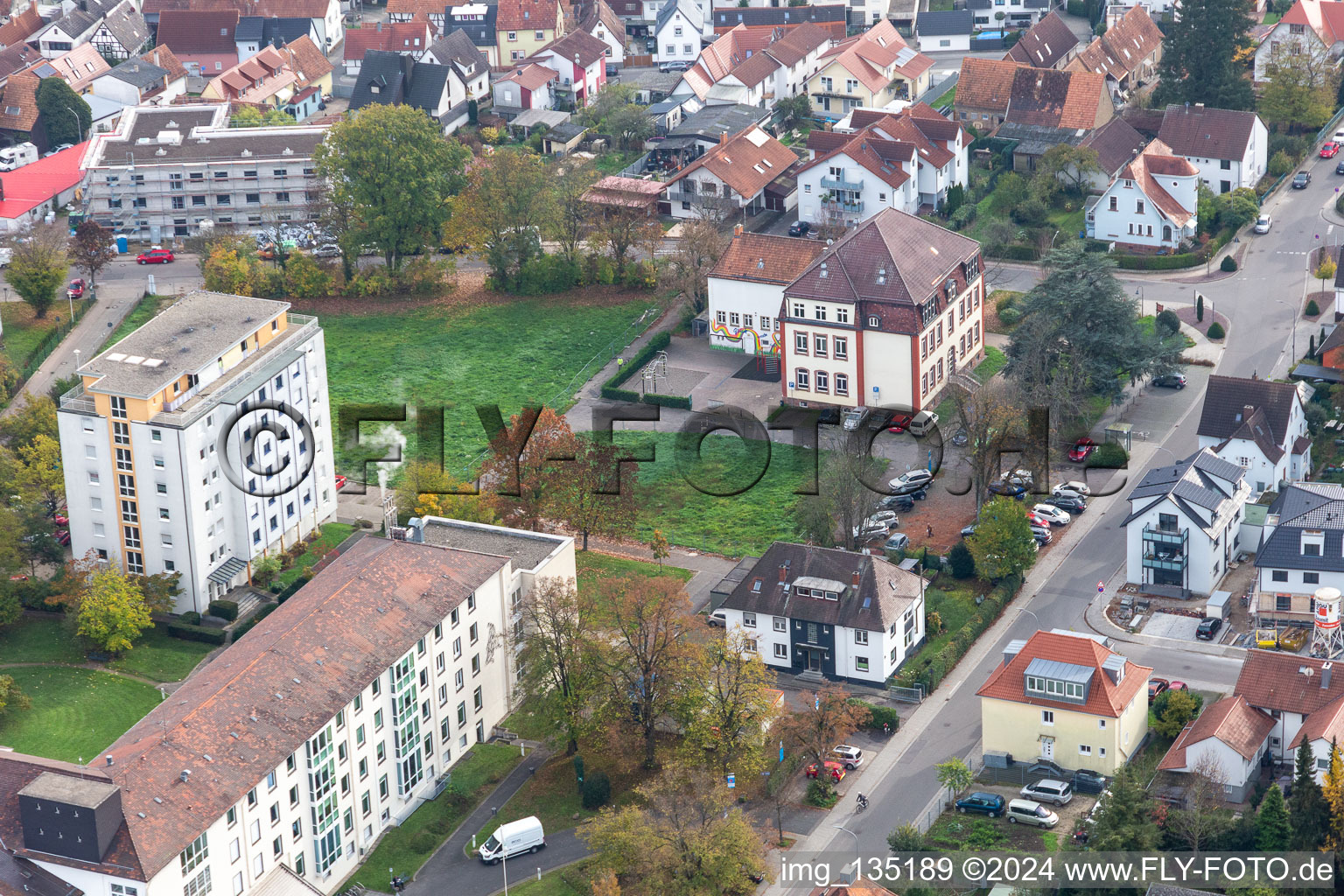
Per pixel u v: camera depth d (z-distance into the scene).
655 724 173.38
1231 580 193.62
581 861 158.00
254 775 148.25
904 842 153.62
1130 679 165.75
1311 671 162.12
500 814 166.88
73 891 140.25
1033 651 166.25
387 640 164.00
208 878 145.00
